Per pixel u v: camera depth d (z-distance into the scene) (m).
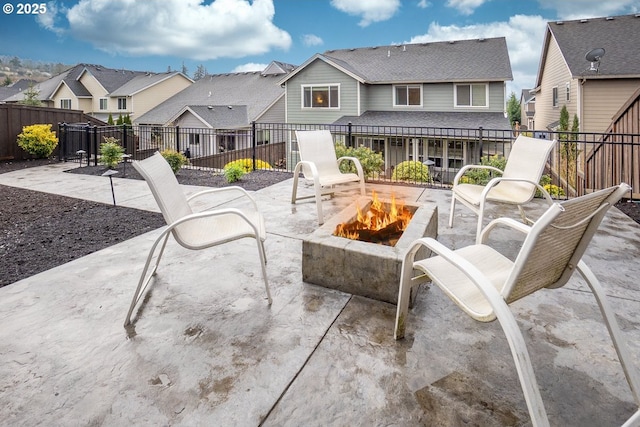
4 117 8.34
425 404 1.46
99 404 1.46
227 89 23.92
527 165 3.45
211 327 1.96
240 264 2.76
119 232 3.55
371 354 1.75
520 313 2.09
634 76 11.06
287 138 15.78
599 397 1.48
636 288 2.37
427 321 2.02
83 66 27.47
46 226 3.74
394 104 14.76
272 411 1.43
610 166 6.34
